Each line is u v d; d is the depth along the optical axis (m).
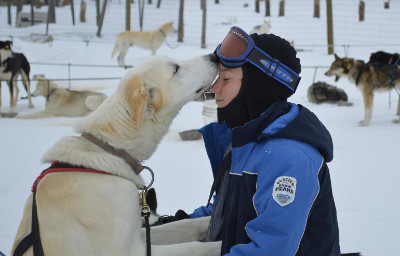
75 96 10.07
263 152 1.61
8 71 10.43
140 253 1.88
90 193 1.85
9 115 9.86
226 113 1.81
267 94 1.73
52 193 1.88
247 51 1.68
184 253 1.87
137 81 2.06
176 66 2.14
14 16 23.20
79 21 22.22
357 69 8.82
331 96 10.57
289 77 1.73
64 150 1.98
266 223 1.52
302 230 1.54
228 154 1.84
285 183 1.53
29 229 1.88
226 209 1.70
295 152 1.57
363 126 8.35
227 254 1.56
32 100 11.96
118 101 2.07
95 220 1.82
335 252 1.70
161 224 2.32
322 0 23.50
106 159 1.95
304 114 1.69
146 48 15.88
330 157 1.71
